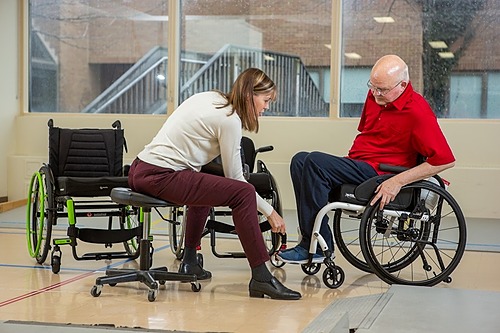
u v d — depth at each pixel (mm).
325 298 3904
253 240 3852
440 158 4062
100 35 8641
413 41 7949
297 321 3363
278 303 3758
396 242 5918
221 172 4402
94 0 8625
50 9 8695
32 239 5250
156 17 8516
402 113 4215
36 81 8773
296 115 8281
